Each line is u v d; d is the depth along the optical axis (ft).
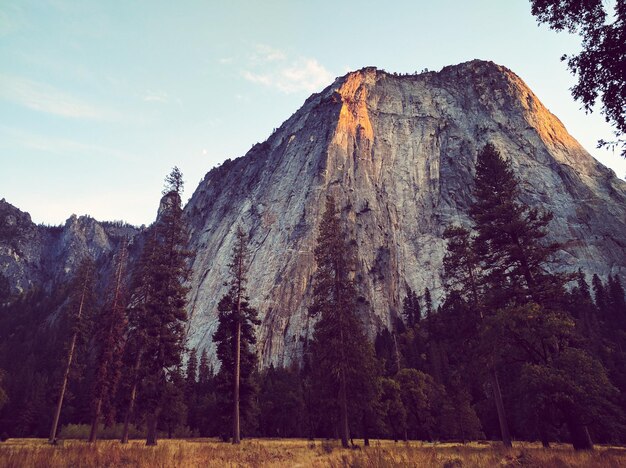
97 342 114.32
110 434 186.50
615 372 170.40
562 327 67.26
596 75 31.12
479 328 89.25
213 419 152.87
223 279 494.18
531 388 61.98
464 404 165.78
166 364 98.73
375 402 115.65
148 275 111.24
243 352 115.55
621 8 29.71
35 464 30.58
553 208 522.47
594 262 456.45
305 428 222.69
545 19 32.53
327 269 107.96
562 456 43.27
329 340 100.42
